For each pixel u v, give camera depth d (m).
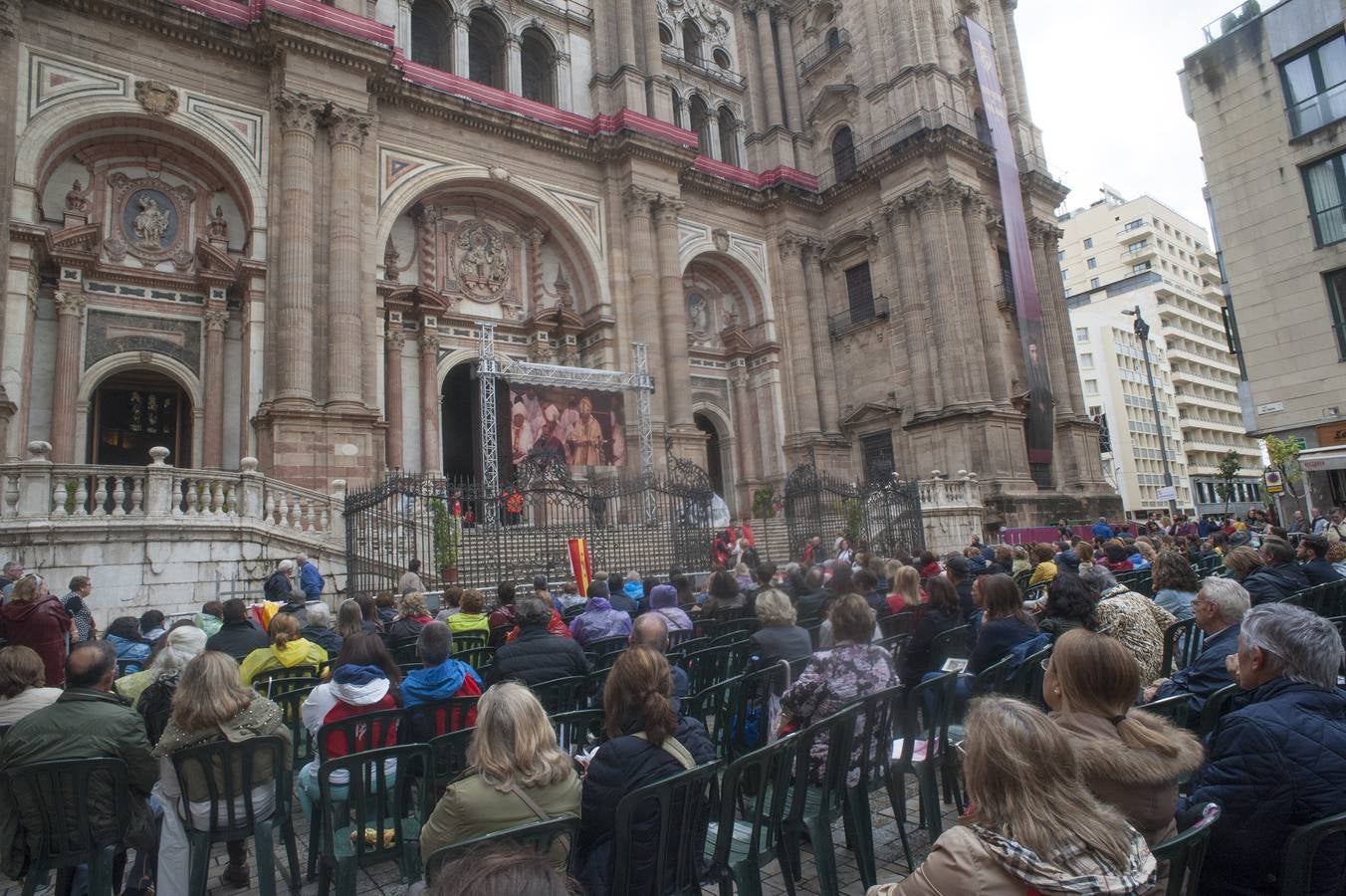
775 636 7.05
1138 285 83.50
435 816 3.72
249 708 5.08
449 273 29.45
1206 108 27.39
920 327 33.62
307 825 7.20
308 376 22.64
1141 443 72.31
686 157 32.91
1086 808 2.40
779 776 4.52
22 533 13.24
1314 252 24.81
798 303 36.84
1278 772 3.23
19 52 20.53
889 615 9.26
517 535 20.17
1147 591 10.86
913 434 33.38
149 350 22.70
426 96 27.52
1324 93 24.64
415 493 17.75
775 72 39.59
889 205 35.06
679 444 30.62
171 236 23.50
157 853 5.20
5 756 4.67
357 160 24.77
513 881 1.85
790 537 25.80
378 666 6.00
